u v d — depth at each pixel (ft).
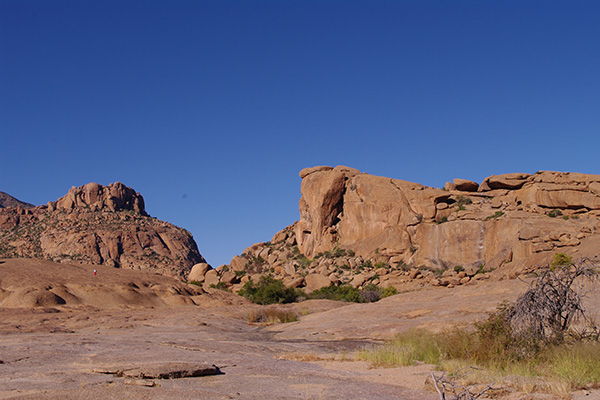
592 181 269.03
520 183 293.23
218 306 136.15
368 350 51.78
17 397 24.27
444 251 266.98
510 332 44.88
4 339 61.16
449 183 322.55
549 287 46.03
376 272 269.64
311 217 333.83
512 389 31.65
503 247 248.52
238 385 32.71
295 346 60.80
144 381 31.99
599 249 197.67
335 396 29.50
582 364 35.63
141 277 150.41
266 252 350.84
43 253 555.69
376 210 305.12
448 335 51.88
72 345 53.42
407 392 31.55
